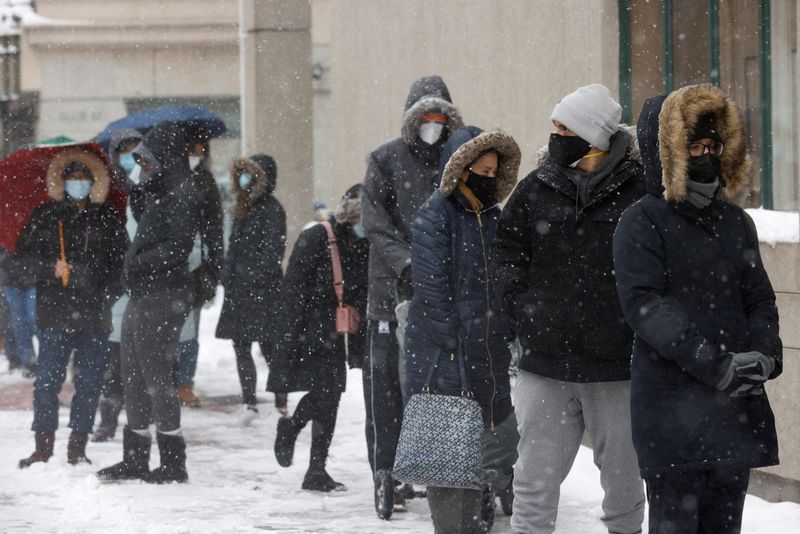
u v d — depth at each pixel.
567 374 15.91
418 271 17.88
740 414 13.76
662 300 13.87
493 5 32.09
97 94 93.75
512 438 18.52
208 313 56.88
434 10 36.69
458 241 17.92
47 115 93.75
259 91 45.53
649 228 14.12
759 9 22.81
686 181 13.95
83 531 20.38
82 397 26.02
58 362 25.97
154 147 23.67
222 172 92.19
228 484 24.27
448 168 17.83
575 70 27.53
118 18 93.00
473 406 17.11
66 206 26.08
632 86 26.09
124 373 24.38
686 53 24.81
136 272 23.80
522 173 30.67
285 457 24.27
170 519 21.27
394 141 22.08
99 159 26.47
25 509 22.06
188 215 23.80
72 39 93.31
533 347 16.12
